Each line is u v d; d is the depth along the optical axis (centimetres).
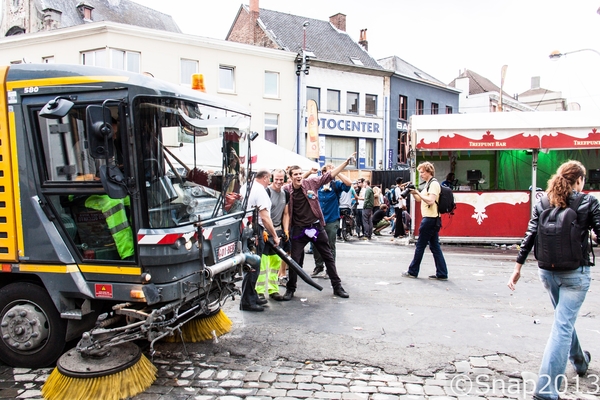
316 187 656
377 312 591
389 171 2603
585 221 360
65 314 396
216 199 452
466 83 4866
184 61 2498
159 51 2405
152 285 376
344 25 3662
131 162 368
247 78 2689
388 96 3344
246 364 430
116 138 368
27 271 399
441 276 781
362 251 1130
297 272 612
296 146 2908
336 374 411
